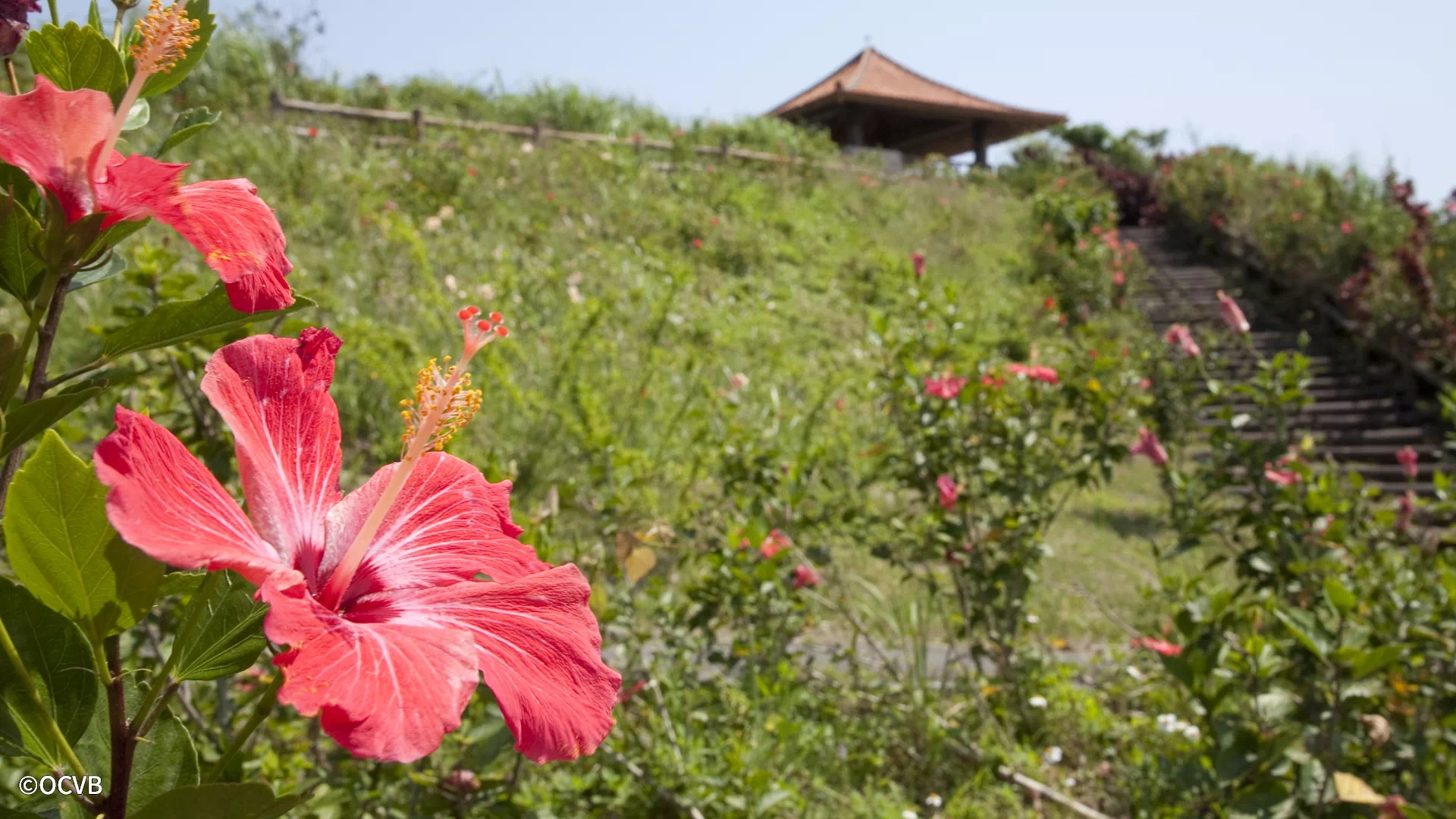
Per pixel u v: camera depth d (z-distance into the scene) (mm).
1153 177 26422
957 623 4504
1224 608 3135
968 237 15930
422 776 2279
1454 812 2766
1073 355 5043
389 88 14523
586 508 4484
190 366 2383
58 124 769
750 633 3789
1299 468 3672
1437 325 9711
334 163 10469
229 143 9695
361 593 950
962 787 3416
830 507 4488
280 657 736
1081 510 7434
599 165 13203
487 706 2176
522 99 15844
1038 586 5602
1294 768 2744
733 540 3701
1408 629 3094
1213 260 17000
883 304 12266
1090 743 3910
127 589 750
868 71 26359
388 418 5723
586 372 7480
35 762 928
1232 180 17891
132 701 889
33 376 822
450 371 953
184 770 862
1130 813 3486
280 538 889
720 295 11102
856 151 19891
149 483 733
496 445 5848
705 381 8055
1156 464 4574
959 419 4430
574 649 925
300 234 8547
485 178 11586
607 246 11328
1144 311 14125
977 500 4480
